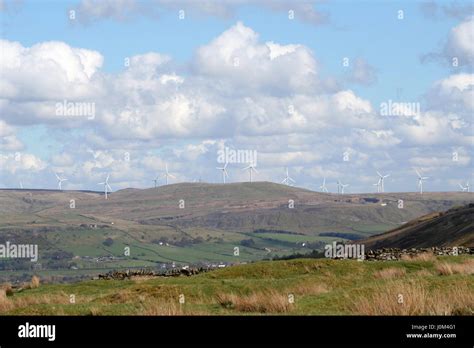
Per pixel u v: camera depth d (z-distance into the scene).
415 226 176.75
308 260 52.22
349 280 42.97
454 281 36.16
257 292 38.22
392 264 49.59
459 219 151.88
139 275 56.06
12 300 39.28
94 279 54.66
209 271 56.16
